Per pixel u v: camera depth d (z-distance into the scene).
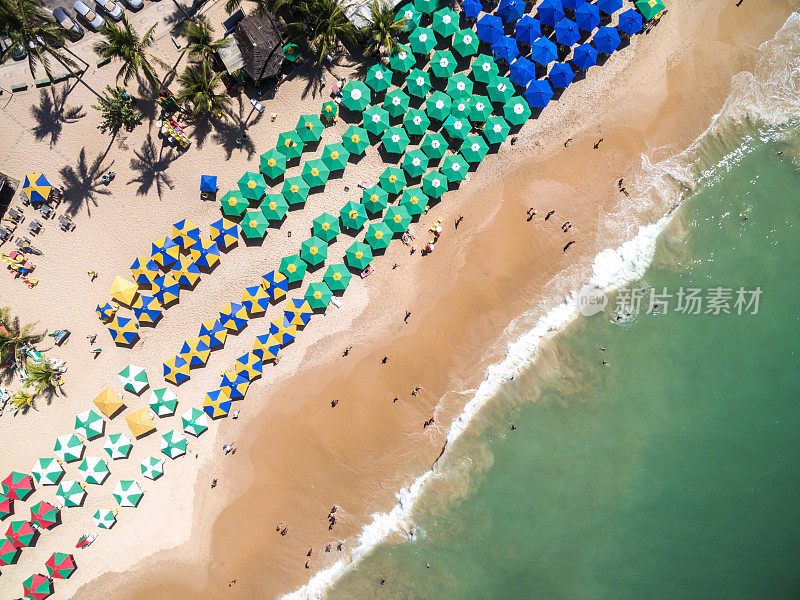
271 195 29.00
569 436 29.86
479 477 29.78
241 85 29.12
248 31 27.16
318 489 29.77
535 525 29.58
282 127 29.69
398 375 29.92
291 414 29.78
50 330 29.55
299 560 29.70
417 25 28.91
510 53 29.08
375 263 29.94
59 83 28.84
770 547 29.31
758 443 29.64
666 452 29.70
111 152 29.39
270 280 29.22
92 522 29.53
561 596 29.20
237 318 29.11
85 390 29.64
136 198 29.56
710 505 29.52
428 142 29.19
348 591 29.53
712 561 29.25
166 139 29.38
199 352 29.11
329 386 29.86
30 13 23.22
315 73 29.48
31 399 29.14
